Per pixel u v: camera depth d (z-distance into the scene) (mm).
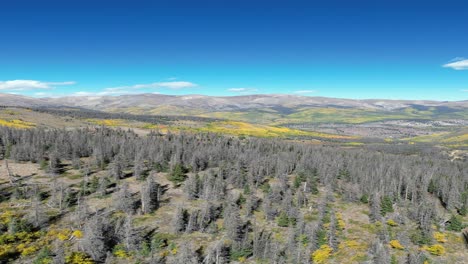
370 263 76062
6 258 67938
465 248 88250
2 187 109375
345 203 122500
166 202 109500
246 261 76500
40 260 67375
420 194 129875
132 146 168125
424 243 88750
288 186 133750
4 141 160125
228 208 95062
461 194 129125
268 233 89438
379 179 139375
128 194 99750
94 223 75750
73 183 120125
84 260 69062
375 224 101562
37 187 111625
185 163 157375
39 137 167625
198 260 72625
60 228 83188
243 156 169000
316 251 79500
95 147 159250
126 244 76750
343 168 167625
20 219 84438
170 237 84312
